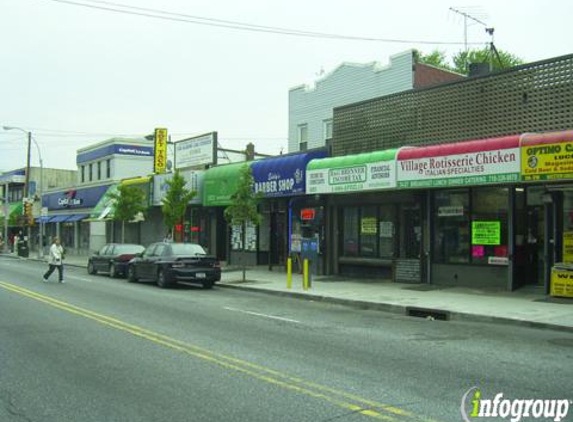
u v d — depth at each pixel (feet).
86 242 154.61
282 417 18.97
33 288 64.03
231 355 28.68
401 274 62.59
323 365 26.45
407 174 56.85
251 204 69.15
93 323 38.86
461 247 58.08
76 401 21.21
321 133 88.33
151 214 121.90
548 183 49.39
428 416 18.95
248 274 78.33
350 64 83.82
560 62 49.47
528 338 33.83
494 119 54.49
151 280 69.41
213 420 18.81
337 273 72.33
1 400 21.43
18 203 210.79
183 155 106.93
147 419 19.06
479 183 50.34
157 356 28.53
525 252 54.85
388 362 27.09
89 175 159.43
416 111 62.18
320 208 74.54
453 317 42.78
